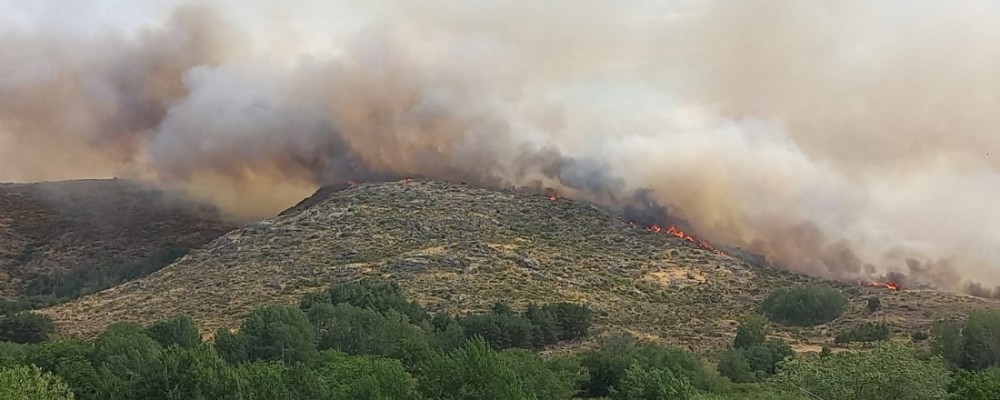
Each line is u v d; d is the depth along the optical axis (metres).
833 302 185.38
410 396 76.12
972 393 66.56
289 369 81.06
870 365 70.44
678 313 186.62
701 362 116.06
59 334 166.00
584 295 191.38
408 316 153.25
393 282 177.38
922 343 144.50
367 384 77.56
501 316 147.62
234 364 109.50
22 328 160.12
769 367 130.88
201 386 74.12
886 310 181.00
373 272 199.00
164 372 75.19
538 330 151.88
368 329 132.25
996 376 74.44
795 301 184.88
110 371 90.25
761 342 146.25
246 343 119.69
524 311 162.50
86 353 103.31
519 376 84.00
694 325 175.25
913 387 69.00
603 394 105.69
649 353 111.06
